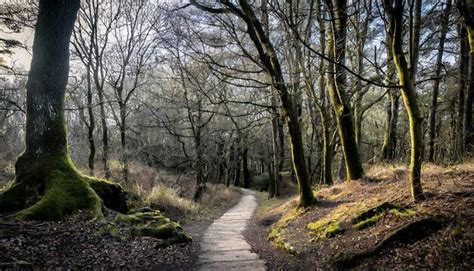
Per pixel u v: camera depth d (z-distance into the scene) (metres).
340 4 11.45
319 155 22.80
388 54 13.45
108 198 9.14
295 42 12.45
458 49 14.44
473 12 7.39
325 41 14.21
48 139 8.27
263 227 13.35
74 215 7.41
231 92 20.64
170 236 8.30
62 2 8.27
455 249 4.49
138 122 26.50
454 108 18.38
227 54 14.45
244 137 25.81
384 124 28.27
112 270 5.60
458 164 9.86
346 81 12.48
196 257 7.57
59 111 8.52
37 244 5.63
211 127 24.89
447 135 17.91
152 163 30.70
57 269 4.97
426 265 4.54
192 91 20.59
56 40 8.31
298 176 11.70
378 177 11.29
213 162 26.36
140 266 6.12
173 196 15.90
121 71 18.36
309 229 8.76
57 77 8.41
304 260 6.84
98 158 26.00
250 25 10.48
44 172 7.95
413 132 6.51
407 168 11.01
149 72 22.03
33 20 14.07
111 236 7.08
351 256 5.68
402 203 6.96
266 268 6.66
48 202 7.25
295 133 11.64
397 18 6.02
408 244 5.33
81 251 5.98
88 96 16.44
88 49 16.67
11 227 5.88
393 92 15.38
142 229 8.07
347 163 12.97
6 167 15.38
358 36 11.58
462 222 5.03
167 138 30.34
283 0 12.19
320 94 16.06
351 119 12.84
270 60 11.04
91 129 16.64
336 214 8.77
